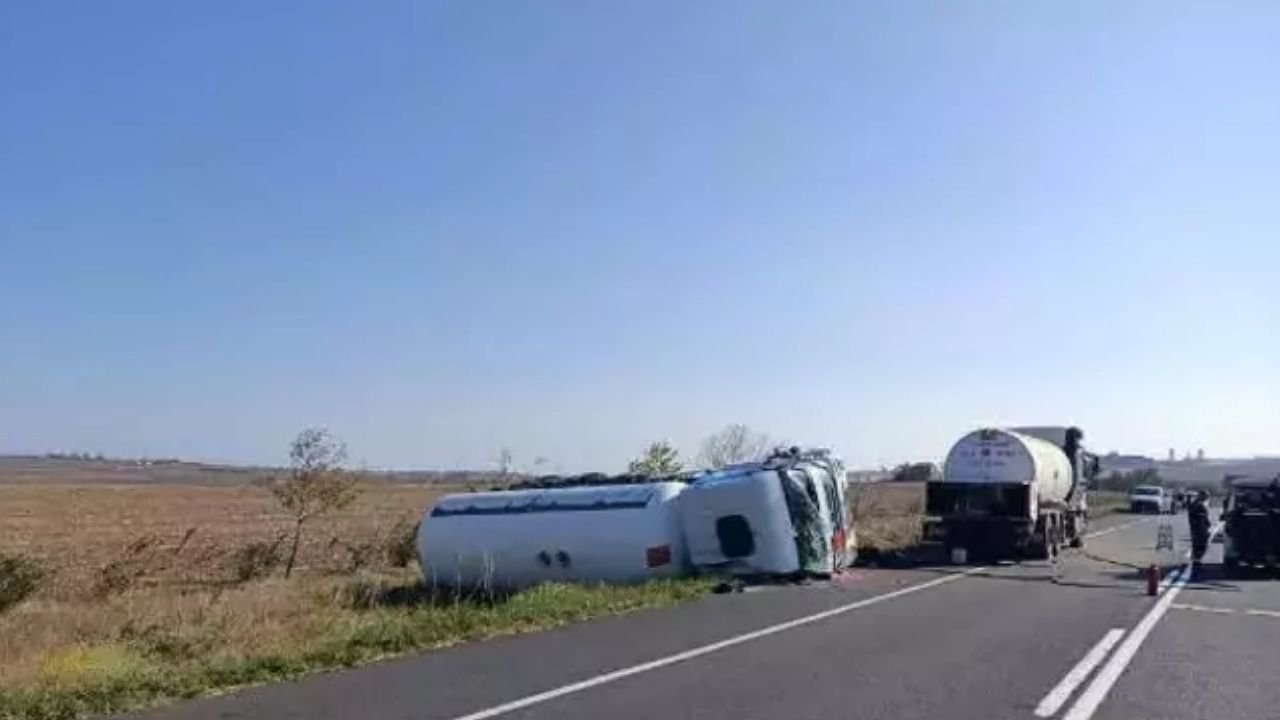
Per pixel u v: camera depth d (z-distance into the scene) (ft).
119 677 36.99
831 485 86.79
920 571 90.99
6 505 204.23
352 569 96.32
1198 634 52.21
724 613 58.39
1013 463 105.70
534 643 46.91
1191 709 34.78
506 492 85.51
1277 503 91.35
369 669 40.37
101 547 111.55
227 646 45.06
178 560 100.37
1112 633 52.24
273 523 155.74
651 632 50.57
